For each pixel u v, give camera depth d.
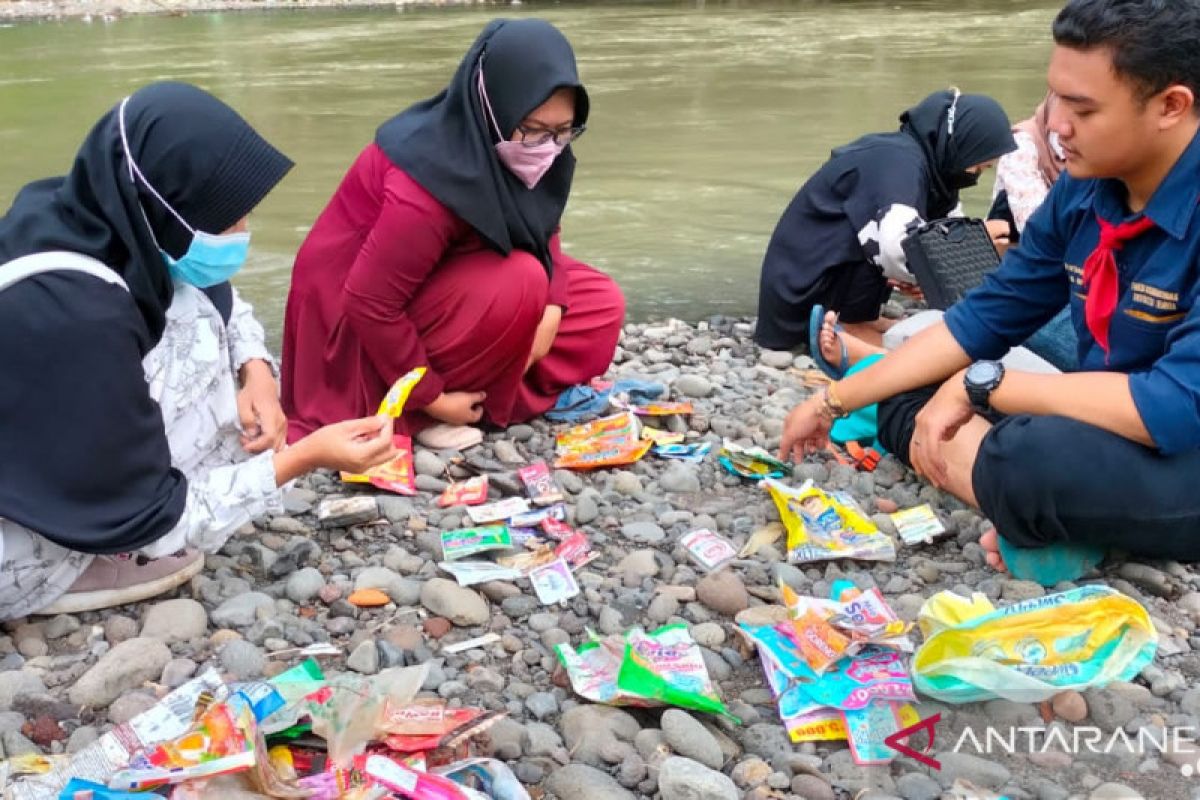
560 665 2.33
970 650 2.21
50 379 2.21
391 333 3.18
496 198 3.17
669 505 3.05
